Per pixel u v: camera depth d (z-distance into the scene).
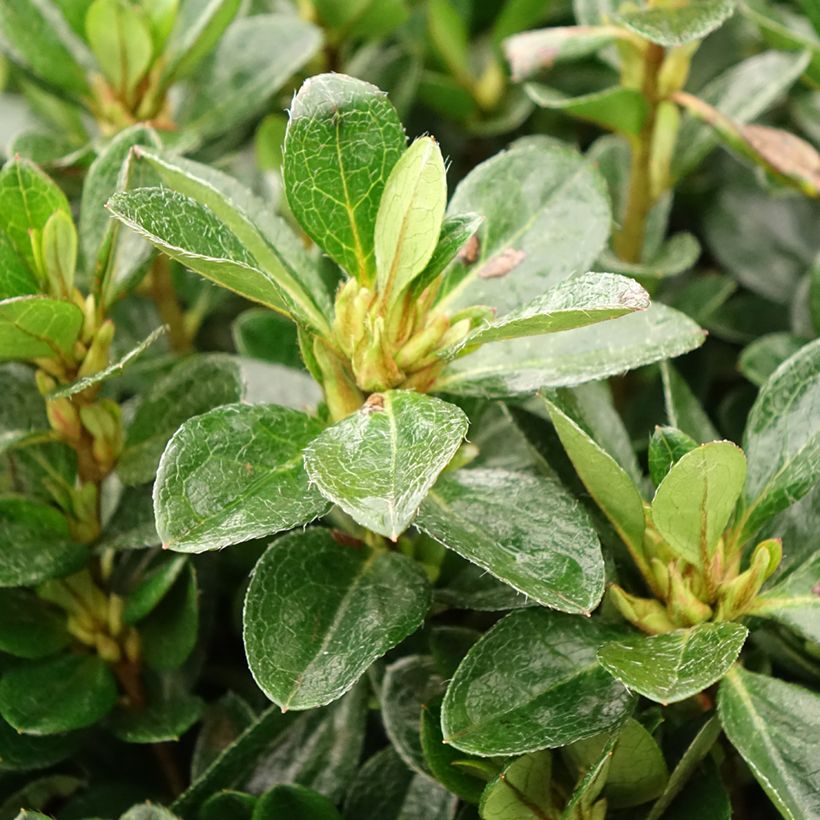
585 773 0.20
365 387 0.20
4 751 0.22
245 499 0.19
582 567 0.19
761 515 0.20
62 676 0.22
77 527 0.23
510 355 0.21
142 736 0.22
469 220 0.20
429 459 0.18
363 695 0.22
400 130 0.20
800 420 0.21
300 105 0.19
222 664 0.25
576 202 0.22
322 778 0.22
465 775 0.20
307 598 0.20
